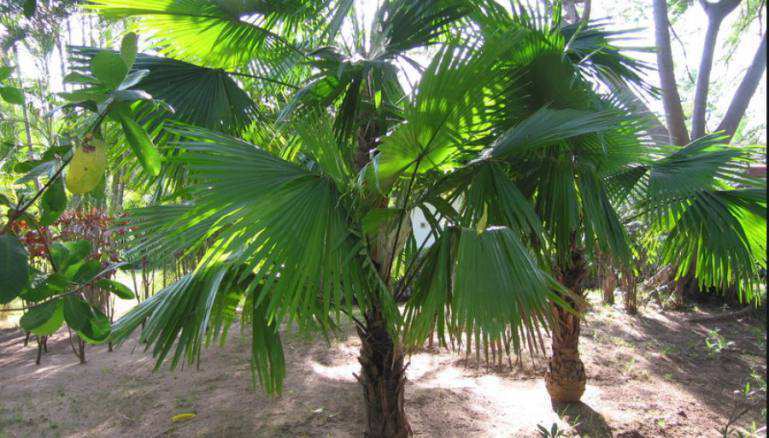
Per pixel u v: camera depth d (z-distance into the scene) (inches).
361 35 129.0
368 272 93.7
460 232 97.1
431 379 189.9
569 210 111.7
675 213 135.3
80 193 37.6
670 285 319.3
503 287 80.7
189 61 138.6
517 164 123.0
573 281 159.8
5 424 150.9
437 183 107.7
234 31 128.7
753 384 197.0
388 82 113.3
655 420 160.4
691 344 248.5
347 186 94.0
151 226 97.0
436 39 118.6
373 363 112.5
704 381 199.8
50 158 40.2
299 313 83.7
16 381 188.1
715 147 147.2
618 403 173.0
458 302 80.8
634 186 150.4
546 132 97.6
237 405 163.5
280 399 168.6
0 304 38.3
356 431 147.0
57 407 163.3
